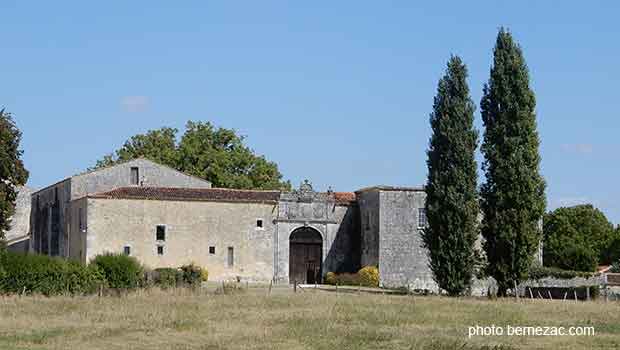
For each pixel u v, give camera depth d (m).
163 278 60.94
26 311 43.47
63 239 84.81
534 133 63.81
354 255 82.94
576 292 64.50
